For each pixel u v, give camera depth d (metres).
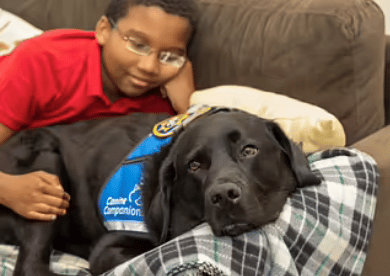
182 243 1.18
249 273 1.15
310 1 1.82
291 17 1.78
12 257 1.56
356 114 1.73
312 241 1.25
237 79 1.86
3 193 1.55
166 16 1.74
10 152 1.70
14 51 1.88
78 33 1.98
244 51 1.84
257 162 1.29
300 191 1.33
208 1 1.97
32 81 1.82
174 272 1.12
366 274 1.49
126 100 2.00
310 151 1.54
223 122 1.33
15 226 1.56
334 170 1.39
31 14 2.27
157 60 1.82
